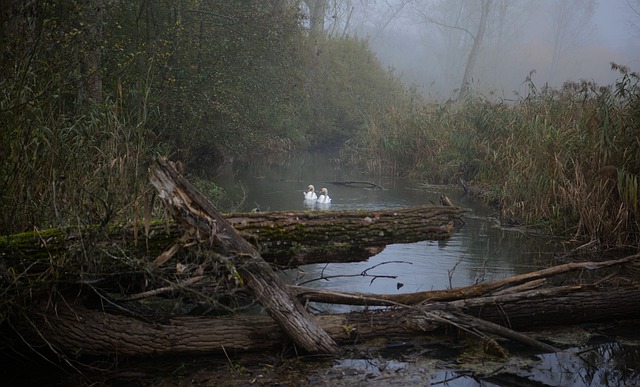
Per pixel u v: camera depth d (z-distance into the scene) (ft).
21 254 15.52
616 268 26.48
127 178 20.36
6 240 15.80
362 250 18.17
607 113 35.06
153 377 15.79
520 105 53.01
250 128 54.39
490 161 51.11
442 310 18.30
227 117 50.03
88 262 15.14
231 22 50.75
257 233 17.34
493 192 45.55
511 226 36.58
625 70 36.32
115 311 17.02
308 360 16.89
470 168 56.13
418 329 18.37
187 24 45.55
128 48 40.32
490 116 56.18
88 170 21.45
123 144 22.15
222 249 15.84
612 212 31.65
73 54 23.95
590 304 19.61
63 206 18.67
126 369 16.24
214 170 60.03
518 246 31.22
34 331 15.84
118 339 16.35
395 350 17.74
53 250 15.72
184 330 16.88
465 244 31.76
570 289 19.33
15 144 18.93
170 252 16.11
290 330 16.60
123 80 35.70
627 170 32.68
